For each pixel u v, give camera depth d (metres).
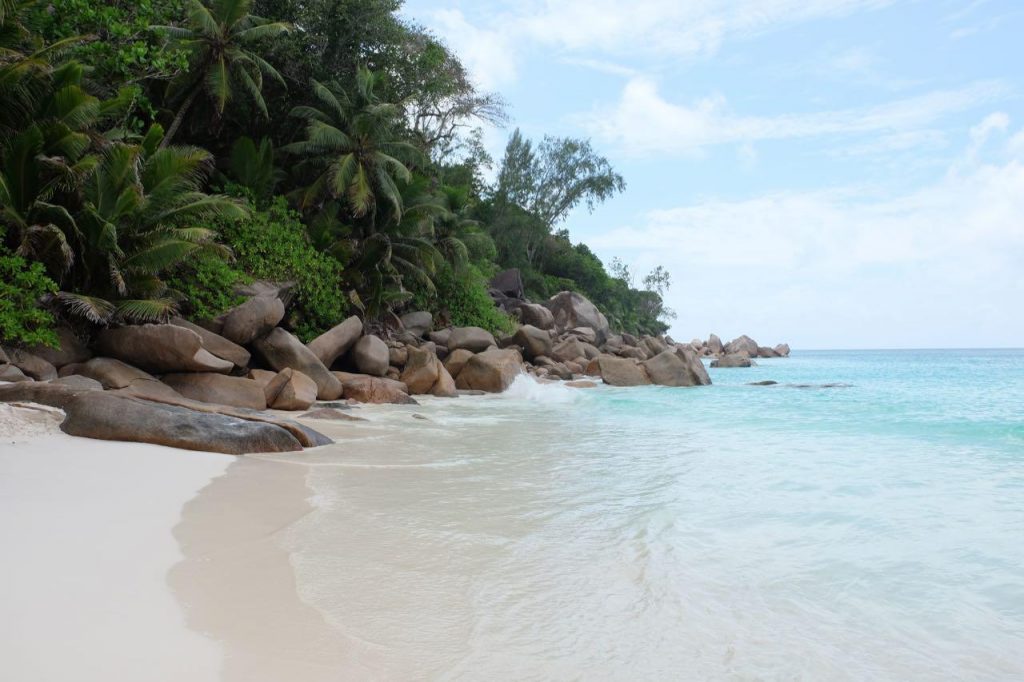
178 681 2.36
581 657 2.83
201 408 7.91
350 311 24.25
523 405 16.22
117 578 3.32
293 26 24.27
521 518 5.07
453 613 3.21
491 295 42.34
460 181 42.81
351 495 5.65
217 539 4.12
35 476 5.33
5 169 13.02
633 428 11.48
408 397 16.05
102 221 13.39
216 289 15.91
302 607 3.17
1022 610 3.50
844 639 3.12
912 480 6.84
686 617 3.29
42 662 2.40
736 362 43.72
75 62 14.13
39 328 11.84
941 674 2.81
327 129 24.06
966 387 23.12
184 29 20.53
